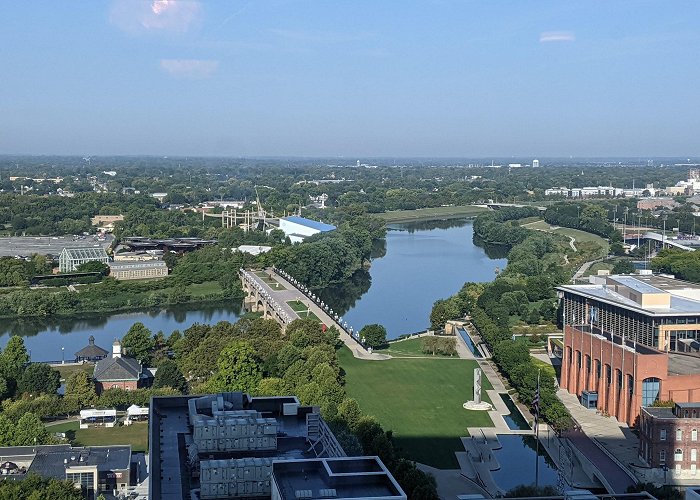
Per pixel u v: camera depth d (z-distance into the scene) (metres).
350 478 131.50
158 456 154.12
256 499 137.62
